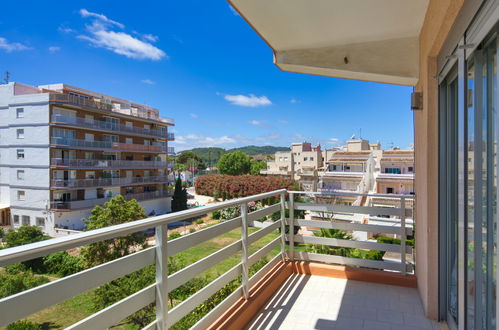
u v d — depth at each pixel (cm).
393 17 230
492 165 119
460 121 142
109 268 108
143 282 411
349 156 2736
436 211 212
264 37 271
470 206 138
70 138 2395
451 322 204
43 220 2316
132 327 375
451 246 201
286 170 5381
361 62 282
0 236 2066
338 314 234
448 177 200
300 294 271
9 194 2486
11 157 2406
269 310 239
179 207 3331
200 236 169
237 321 199
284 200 329
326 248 547
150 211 3131
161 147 3334
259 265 577
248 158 6244
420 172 255
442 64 185
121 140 2883
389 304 251
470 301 141
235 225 215
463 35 134
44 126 2294
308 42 282
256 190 3556
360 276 301
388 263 301
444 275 212
